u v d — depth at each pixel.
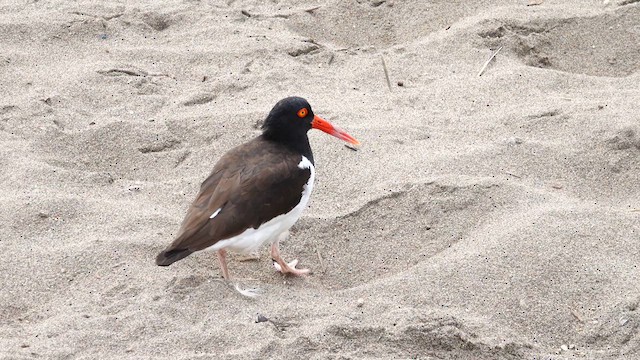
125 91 14.04
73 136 12.89
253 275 10.91
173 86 14.30
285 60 15.09
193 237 9.83
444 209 11.57
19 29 15.37
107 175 12.20
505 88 14.29
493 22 15.87
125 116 13.45
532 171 12.35
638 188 12.20
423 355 9.40
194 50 15.23
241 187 10.13
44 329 9.41
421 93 14.27
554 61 15.48
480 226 11.31
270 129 10.91
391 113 13.73
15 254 10.52
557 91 14.29
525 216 11.24
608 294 10.16
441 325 9.58
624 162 12.55
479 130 13.23
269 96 14.09
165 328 9.53
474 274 10.41
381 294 10.24
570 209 11.31
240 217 10.02
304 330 9.50
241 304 10.01
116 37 15.54
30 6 16.25
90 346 9.20
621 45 15.70
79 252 10.56
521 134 13.12
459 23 16.12
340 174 12.34
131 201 11.77
